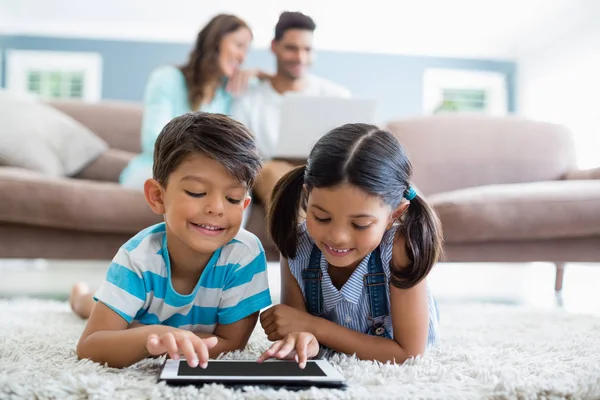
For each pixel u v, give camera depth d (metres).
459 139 2.74
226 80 2.62
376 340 1.11
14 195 2.03
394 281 1.09
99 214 2.08
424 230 1.09
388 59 6.82
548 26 5.98
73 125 2.73
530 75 6.57
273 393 0.81
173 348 0.87
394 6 6.07
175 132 1.01
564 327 1.57
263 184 2.13
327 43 6.70
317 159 0.99
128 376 0.91
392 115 6.84
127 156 2.77
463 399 0.83
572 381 0.88
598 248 2.11
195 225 0.99
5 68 6.36
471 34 6.63
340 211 0.97
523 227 2.04
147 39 6.48
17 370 0.93
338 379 0.86
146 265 1.07
